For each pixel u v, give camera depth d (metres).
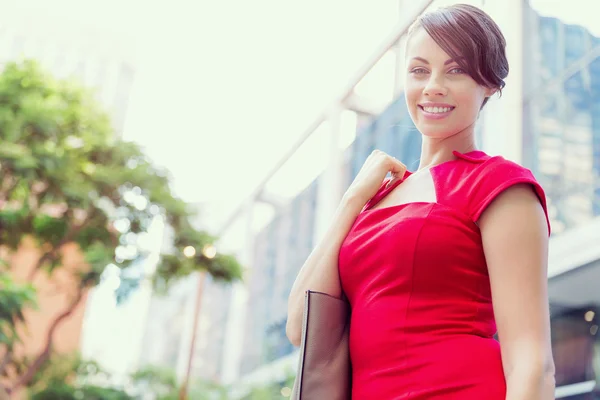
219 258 8.88
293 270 13.73
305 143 13.66
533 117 5.73
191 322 19.31
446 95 0.94
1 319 6.23
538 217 0.85
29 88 7.95
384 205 0.98
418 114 0.97
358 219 0.97
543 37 5.77
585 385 5.03
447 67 0.94
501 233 0.84
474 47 0.93
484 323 0.87
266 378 13.48
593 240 5.07
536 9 5.87
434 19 0.95
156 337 22.39
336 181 11.90
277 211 15.22
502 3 6.10
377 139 10.10
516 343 0.80
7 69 7.91
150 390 11.21
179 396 11.25
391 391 0.84
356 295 0.93
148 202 8.44
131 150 8.51
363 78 10.95
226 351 16.33
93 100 8.48
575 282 5.25
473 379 0.81
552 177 5.53
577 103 5.38
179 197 8.72
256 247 16.16
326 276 0.97
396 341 0.85
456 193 0.89
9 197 7.67
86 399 9.91
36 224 7.97
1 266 7.05
